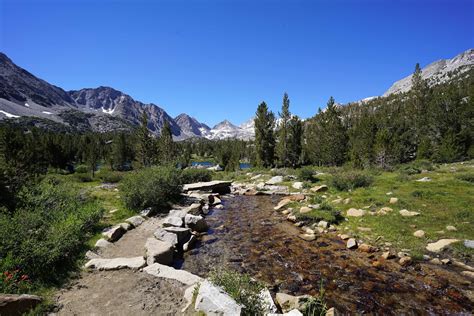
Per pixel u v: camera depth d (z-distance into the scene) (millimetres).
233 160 61906
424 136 49094
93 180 44656
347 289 8336
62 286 7434
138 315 6141
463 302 7484
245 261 10633
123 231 12641
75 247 9609
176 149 53531
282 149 52875
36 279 7348
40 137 74000
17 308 5672
